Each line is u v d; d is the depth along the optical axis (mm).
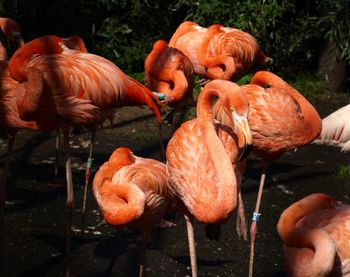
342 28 8344
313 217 3941
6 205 5418
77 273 4477
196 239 4996
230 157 4316
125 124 7570
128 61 9156
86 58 4859
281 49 9219
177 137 4352
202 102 4129
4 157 6465
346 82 9062
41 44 4816
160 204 4414
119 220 4250
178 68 6613
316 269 3689
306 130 5195
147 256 4711
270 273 4586
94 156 6586
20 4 8961
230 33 7059
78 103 4719
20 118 4688
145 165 4547
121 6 9172
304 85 9094
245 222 4938
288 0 8922
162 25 9508
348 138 5867
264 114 5133
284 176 6246
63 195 5668
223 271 4566
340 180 6176
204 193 4094
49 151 6676
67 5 9047
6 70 4836
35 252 4715
